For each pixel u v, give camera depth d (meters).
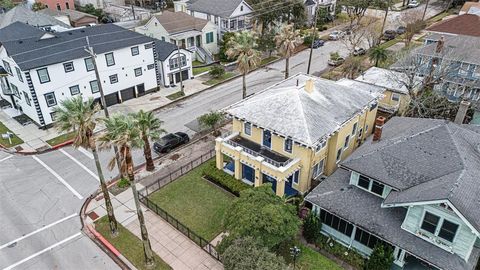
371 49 55.03
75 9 89.00
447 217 19.08
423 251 19.78
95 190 30.11
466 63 42.19
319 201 23.89
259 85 51.28
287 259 22.83
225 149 29.62
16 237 25.23
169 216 25.98
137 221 26.62
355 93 32.53
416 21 69.12
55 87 39.28
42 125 39.50
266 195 22.64
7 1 78.94
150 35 62.06
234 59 59.88
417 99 38.16
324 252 23.73
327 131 26.98
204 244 24.45
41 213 27.55
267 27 64.62
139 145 20.05
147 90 49.03
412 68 40.78
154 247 24.28
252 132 29.84
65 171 32.69
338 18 85.12
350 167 23.80
